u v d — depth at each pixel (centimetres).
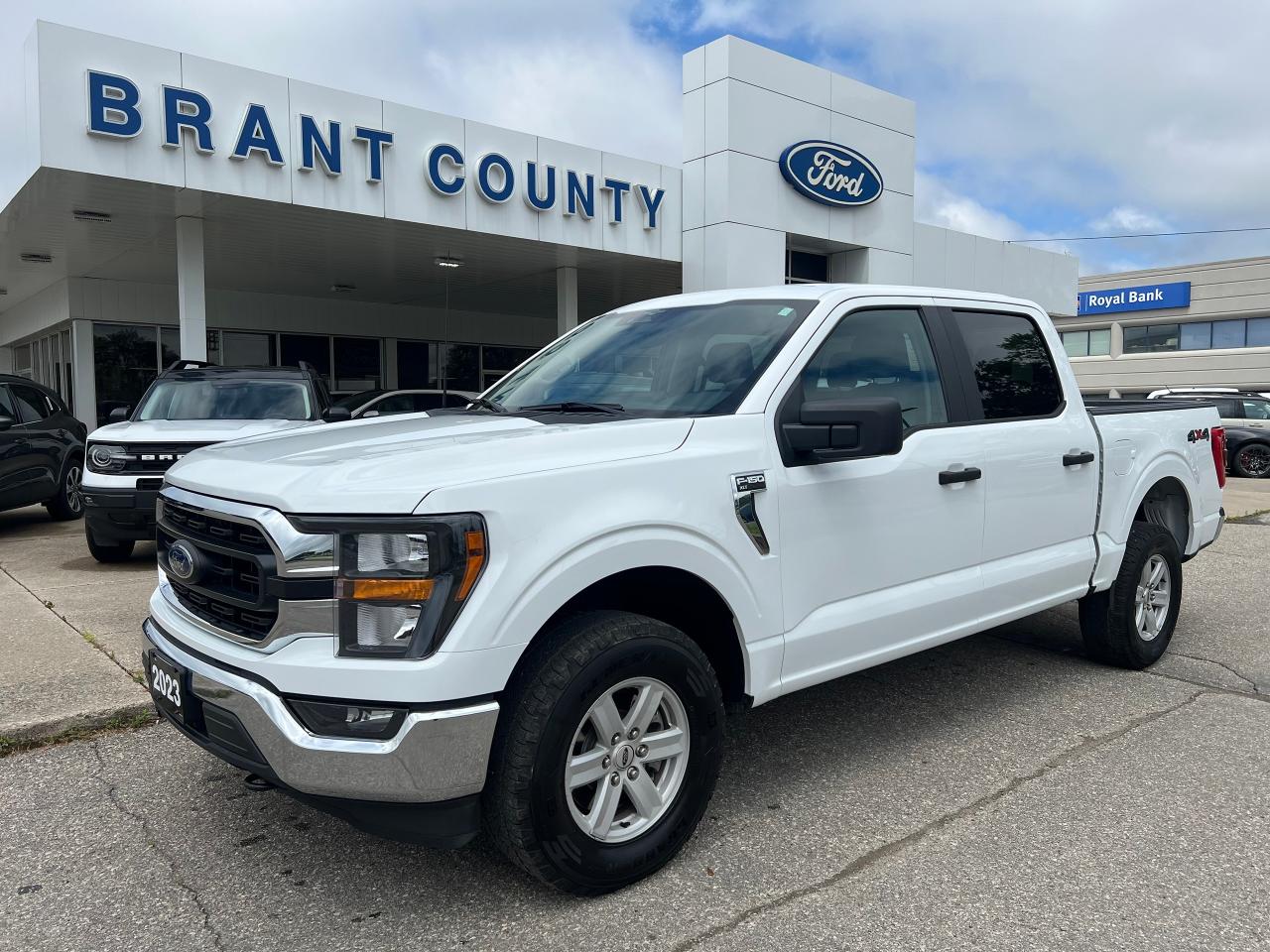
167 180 1012
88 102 953
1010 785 366
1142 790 361
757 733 423
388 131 1170
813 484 335
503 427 316
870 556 356
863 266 1762
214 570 284
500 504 258
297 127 1097
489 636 252
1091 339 4475
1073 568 455
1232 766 386
